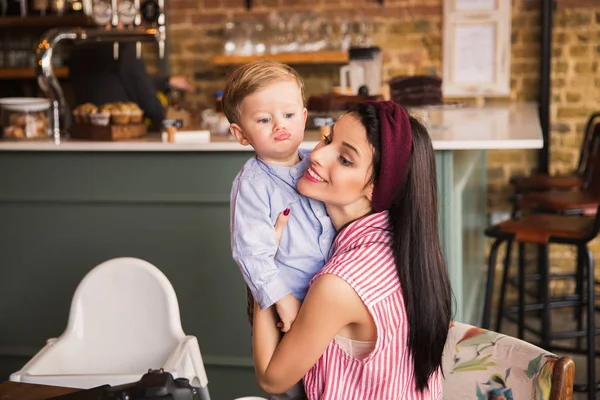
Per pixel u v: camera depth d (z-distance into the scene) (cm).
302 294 151
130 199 321
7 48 532
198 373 219
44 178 327
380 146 138
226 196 314
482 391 159
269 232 148
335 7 526
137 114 346
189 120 377
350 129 140
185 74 551
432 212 143
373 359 143
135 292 228
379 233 144
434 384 156
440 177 293
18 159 328
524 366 152
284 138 148
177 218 319
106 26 375
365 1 523
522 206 422
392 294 142
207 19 543
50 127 357
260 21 524
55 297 334
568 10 497
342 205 145
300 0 529
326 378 146
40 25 514
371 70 419
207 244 318
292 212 150
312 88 531
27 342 339
